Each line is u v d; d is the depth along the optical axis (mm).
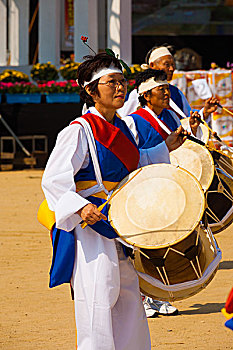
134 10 54062
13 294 12164
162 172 7520
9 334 9820
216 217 9641
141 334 7352
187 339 9414
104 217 6867
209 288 12297
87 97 7695
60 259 7223
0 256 15375
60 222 6926
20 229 18719
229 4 53625
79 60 38281
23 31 46406
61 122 34031
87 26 38031
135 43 55062
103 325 6930
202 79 29438
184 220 6949
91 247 7141
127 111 11539
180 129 8188
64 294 12227
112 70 7473
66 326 10211
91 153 7363
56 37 39875
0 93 34656
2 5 47031
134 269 7441
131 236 6902
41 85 34062
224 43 55219
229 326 5578
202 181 9156
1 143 34656
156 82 10117
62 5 48344
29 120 34438
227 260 14492
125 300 7324
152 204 7172
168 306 10781
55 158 7223
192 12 54062
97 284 6984
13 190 26750
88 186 7395
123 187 7434
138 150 7758
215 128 30438
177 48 55219
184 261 7113
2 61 47406
